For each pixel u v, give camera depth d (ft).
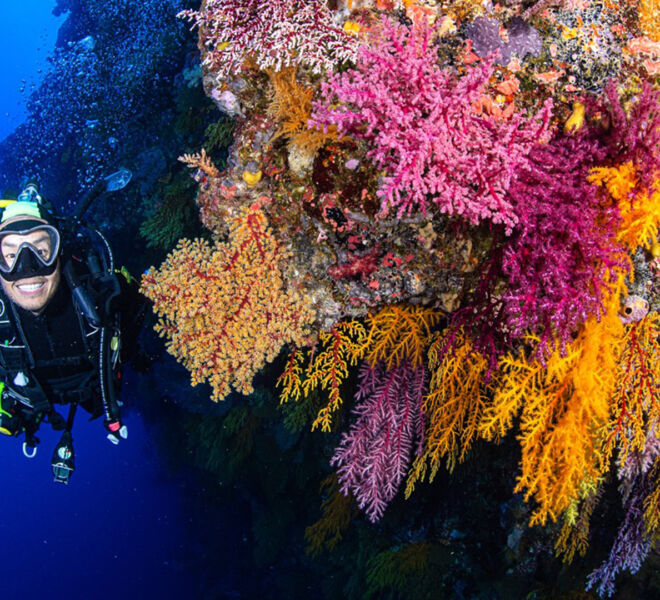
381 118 7.61
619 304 8.76
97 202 24.70
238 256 8.85
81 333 9.45
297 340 9.34
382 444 10.78
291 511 27.04
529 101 8.61
